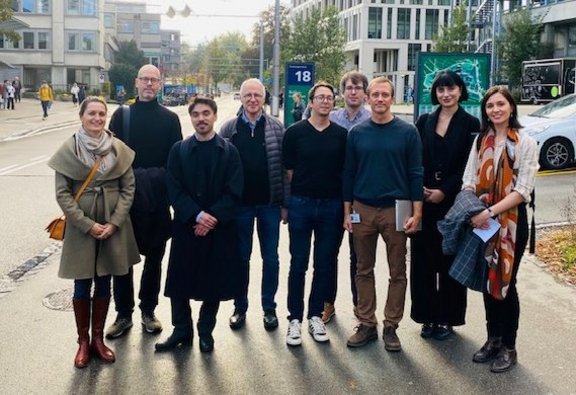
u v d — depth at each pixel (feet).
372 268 17.38
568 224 30.32
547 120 48.60
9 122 103.45
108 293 16.39
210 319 16.79
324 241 17.74
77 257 15.65
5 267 24.43
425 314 17.48
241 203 18.43
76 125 104.06
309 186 17.44
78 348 16.70
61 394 14.29
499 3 143.02
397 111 97.14
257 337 17.85
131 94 236.84
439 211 17.24
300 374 15.44
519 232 15.42
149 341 17.46
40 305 20.07
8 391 14.38
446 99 16.88
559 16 149.59
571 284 22.16
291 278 17.67
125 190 16.34
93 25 220.02
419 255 17.43
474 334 18.03
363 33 229.04
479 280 15.57
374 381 15.06
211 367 15.81
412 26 230.48
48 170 50.52
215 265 16.33
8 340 17.25
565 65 115.44
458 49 142.10
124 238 16.35
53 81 220.02
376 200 16.74
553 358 16.30
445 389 14.64
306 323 19.17
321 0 263.29
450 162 17.07
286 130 17.83
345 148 17.43
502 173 15.34
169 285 16.53
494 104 15.37
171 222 17.87
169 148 17.88
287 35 160.76
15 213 34.30
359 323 18.11
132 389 14.57
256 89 18.12
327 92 17.07
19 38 114.52
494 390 14.58
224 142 16.55
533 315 19.25
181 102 240.73
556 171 47.60
